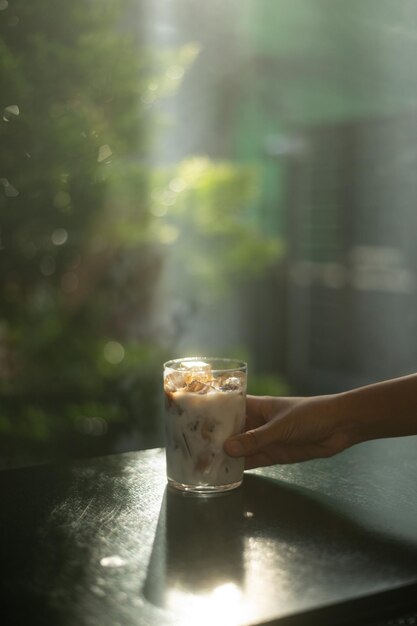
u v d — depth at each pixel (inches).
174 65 116.3
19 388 107.3
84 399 110.1
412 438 54.4
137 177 117.1
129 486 44.4
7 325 109.1
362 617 31.2
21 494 43.1
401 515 39.9
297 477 46.1
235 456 42.9
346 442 45.6
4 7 100.0
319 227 226.4
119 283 119.8
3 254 106.3
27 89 97.4
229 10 191.9
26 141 95.8
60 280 112.7
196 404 42.5
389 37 197.3
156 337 133.3
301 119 216.7
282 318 229.3
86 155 100.1
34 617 29.5
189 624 29.0
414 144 199.8
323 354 233.5
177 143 188.9
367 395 45.1
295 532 37.7
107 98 106.6
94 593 31.4
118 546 36.0
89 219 109.2
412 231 205.8
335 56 208.1
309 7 202.8
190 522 39.0
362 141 212.8
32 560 34.5
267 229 221.3
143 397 113.6
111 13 105.6
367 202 215.3
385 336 216.7
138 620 29.3
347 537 37.0
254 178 136.1
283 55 205.0
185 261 136.2
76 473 46.8
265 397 49.4
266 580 32.5
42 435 103.2
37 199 102.1
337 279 226.4
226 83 196.4
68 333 112.3
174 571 33.4
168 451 43.9
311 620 30.1
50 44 99.1
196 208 132.1
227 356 132.6
